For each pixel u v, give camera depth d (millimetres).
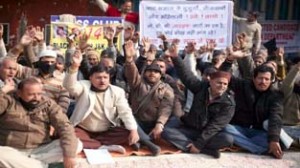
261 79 6332
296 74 6871
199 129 6340
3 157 5055
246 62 7035
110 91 6121
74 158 5258
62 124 5332
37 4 11328
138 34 8938
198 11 9570
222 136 6168
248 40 11305
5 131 5320
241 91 6520
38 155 5387
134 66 6430
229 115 6250
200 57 8828
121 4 11914
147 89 6477
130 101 6590
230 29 9648
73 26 8727
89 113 6055
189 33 9609
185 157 6086
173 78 7730
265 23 12797
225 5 9594
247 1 12680
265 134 6480
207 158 6105
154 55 7711
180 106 6789
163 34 8664
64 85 5914
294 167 6000
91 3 11602
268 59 8359
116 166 5695
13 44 11164
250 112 6535
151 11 9516
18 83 5691
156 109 6484
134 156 6047
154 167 5750
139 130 6234
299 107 7219
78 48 7832
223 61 7387
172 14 9555
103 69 6051
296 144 6586
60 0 11445
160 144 6438
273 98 6402
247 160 6117
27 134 5332
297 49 13078
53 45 8703
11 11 11188
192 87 6414
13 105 5277
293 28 13047
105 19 9117
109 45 8648
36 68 6684
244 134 6492
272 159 6191
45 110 5348
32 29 6945
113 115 6148
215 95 6223
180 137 6277
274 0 12836
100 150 6004
